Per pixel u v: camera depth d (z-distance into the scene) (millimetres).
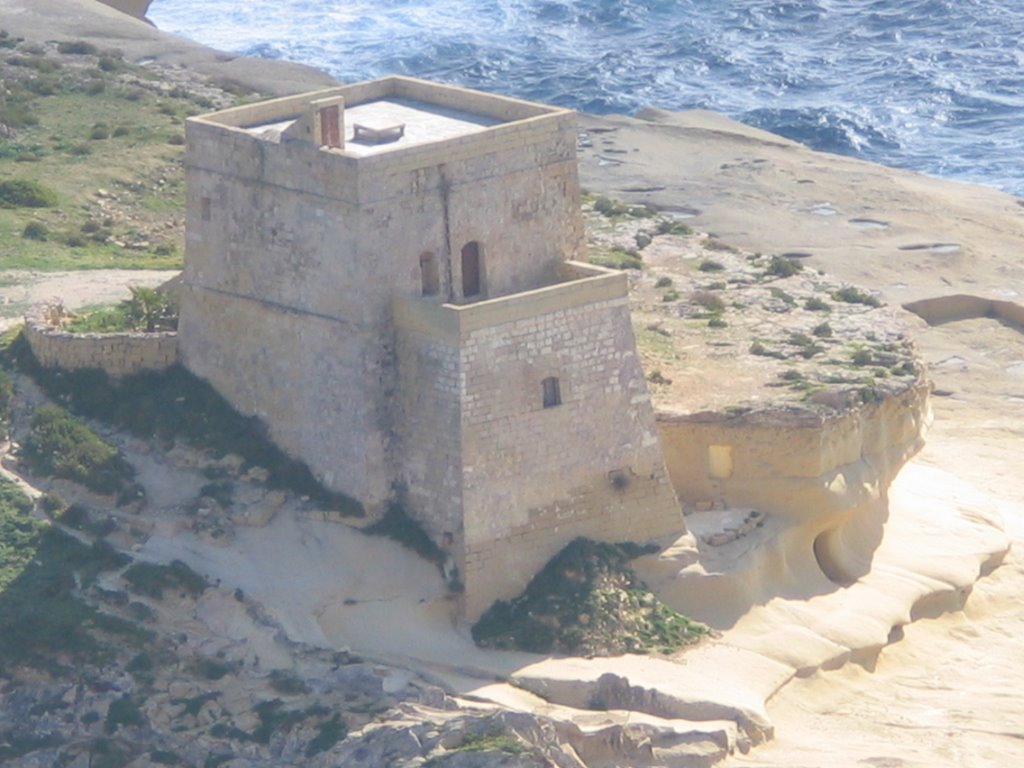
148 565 136500
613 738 127500
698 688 132875
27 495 141250
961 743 134500
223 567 137375
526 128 142625
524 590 139000
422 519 139375
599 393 141000
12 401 148625
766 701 135375
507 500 138500
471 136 140125
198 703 129125
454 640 136000
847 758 130375
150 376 149250
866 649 143750
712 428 149000
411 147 137750
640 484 143000
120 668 130875
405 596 136875
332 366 140000
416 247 139375
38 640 131750
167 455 144375
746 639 140750
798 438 148500
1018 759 133125
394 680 130375
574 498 140875
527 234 144375
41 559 137125
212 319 146000
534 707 130250
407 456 139500
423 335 137500
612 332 141250
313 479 142125
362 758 124438
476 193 141250
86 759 127000
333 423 140625
